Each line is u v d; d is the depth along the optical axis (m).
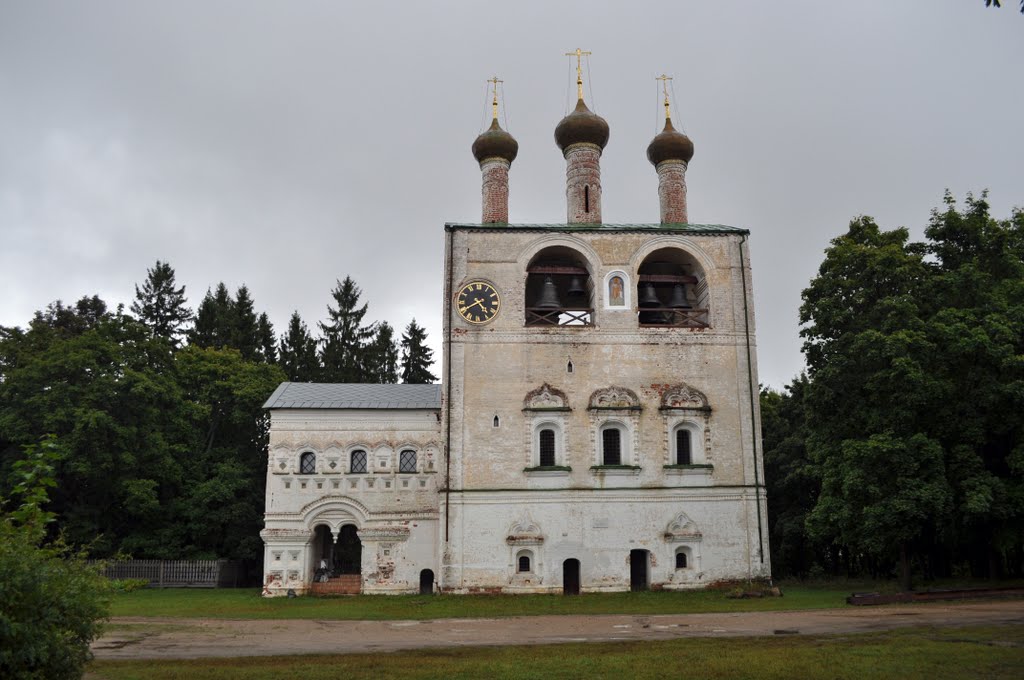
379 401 45.44
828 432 38.62
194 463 53.94
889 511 32.72
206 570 48.53
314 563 43.81
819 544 53.66
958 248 39.38
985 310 35.22
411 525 42.75
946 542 35.91
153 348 52.69
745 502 39.28
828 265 40.34
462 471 38.72
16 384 47.16
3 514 13.62
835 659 18.14
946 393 33.81
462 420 39.25
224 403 59.34
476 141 46.41
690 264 43.59
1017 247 39.53
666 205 46.81
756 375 40.81
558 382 40.06
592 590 37.78
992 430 34.50
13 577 11.74
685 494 39.16
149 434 48.81
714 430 40.03
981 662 17.53
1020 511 32.31
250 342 81.00
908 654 18.59
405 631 25.55
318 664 18.58
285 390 46.69
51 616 12.15
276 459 43.75
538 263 43.91
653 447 39.59
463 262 41.12
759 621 26.67
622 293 41.47
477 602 34.59
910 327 34.62
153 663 18.84
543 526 38.41
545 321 42.56
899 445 32.84
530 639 23.45
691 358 40.84
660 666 17.80
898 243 39.91
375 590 41.62
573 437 39.47
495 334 40.38
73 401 46.97
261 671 17.52
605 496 38.84
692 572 38.34
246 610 31.92
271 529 42.41
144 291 86.31
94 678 16.70
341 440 44.25
